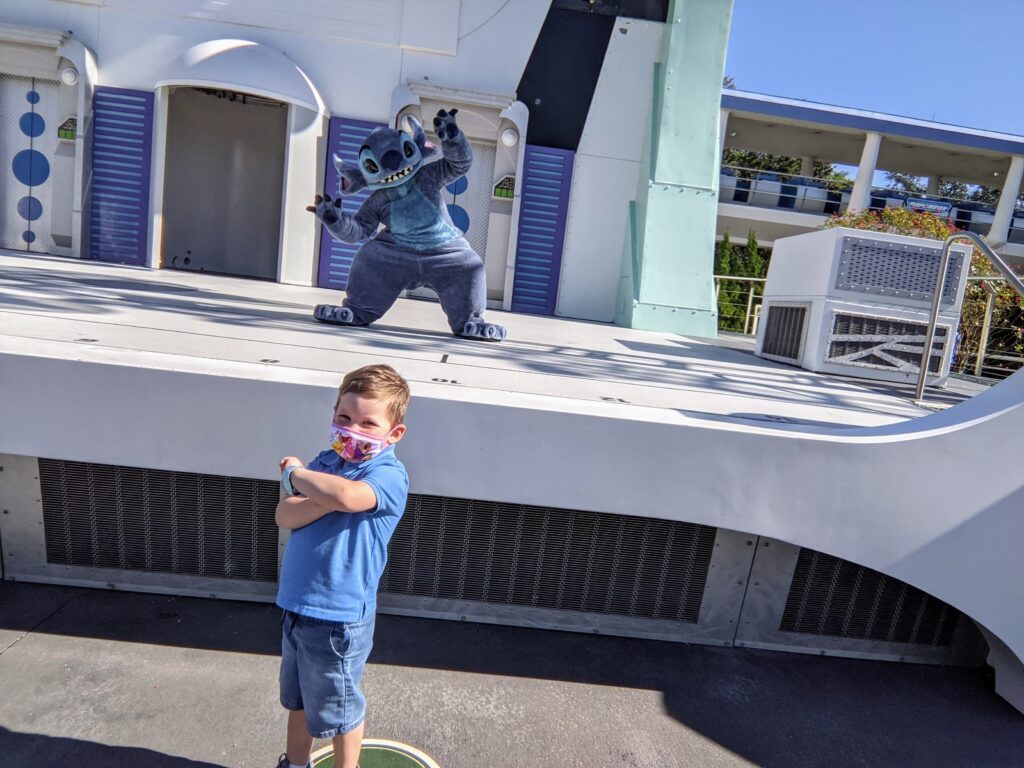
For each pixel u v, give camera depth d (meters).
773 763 2.17
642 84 8.32
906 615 2.86
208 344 2.79
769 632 2.85
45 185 8.02
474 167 8.46
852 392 3.98
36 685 2.12
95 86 7.91
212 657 2.35
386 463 1.68
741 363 4.99
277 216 10.88
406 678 2.36
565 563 2.73
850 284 4.82
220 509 2.64
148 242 8.17
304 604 1.61
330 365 2.62
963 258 4.81
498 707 2.27
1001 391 2.60
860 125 16.78
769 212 18.08
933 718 2.52
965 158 18.50
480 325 4.25
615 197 8.52
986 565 2.51
